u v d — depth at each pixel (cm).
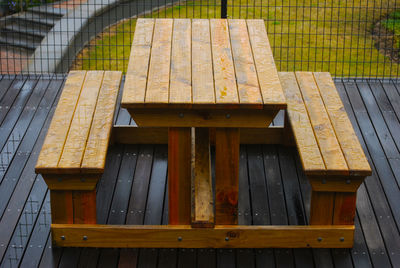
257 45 408
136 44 408
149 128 468
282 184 426
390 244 371
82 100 417
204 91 341
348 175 342
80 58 766
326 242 363
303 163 347
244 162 451
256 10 887
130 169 441
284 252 363
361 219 392
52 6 871
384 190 420
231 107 329
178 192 359
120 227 360
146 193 415
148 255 359
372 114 515
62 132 377
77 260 355
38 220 388
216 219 363
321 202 358
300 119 397
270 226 362
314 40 816
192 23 448
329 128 386
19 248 364
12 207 399
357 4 911
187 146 351
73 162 347
